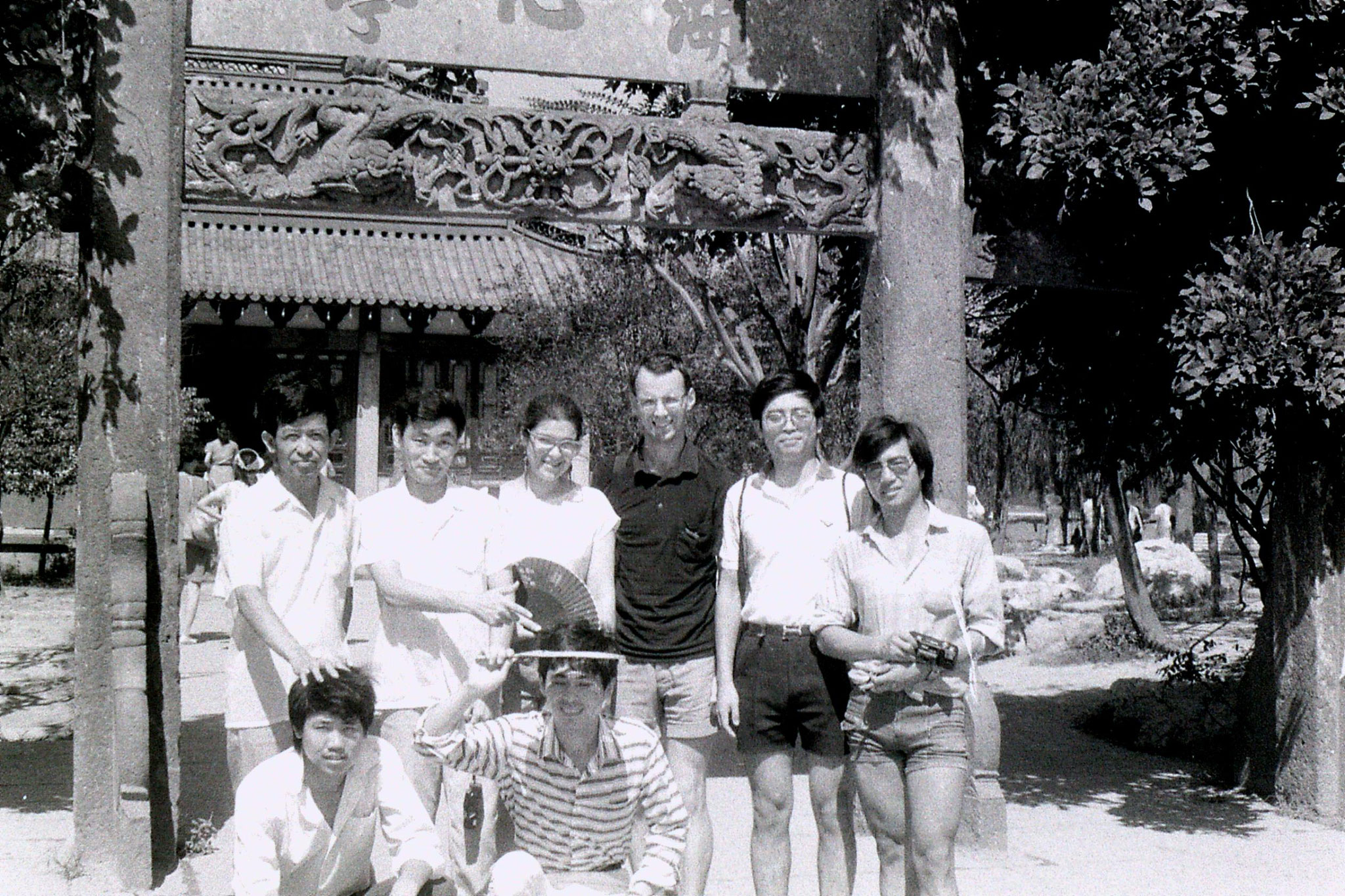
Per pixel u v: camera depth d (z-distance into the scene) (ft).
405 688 15.42
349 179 19.62
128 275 18.62
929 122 21.44
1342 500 21.70
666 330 44.78
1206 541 84.84
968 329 28.66
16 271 41.91
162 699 18.57
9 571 64.23
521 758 11.75
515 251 75.56
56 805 21.95
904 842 14.28
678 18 21.30
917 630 13.96
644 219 20.90
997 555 69.97
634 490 16.24
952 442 21.27
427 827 12.12
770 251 37.47
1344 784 21.61
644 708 15.93
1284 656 22.39
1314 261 18.71
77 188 18.60
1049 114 19.80
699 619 15.99
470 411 78.23
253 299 68.85
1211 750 26.45
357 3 20.06
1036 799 23.18
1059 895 17.83
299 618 15.37
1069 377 25.66
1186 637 42.34
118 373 18.56
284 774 11.91
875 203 21.66
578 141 20.56
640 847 12.82
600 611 15.70
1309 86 19.97
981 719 20.01
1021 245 22.11
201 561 44.24
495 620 14.49
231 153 19.34
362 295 69.36
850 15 21.83
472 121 20.16
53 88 18.42
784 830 15.24
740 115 25.08
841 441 39.58
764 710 15.10
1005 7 22.06
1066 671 38.29
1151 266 22.35
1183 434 24.13
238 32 19.62
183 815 21.07
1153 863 19.29
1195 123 19.40
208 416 64.80
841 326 34.65
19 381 54.03
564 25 20.86
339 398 78.79
